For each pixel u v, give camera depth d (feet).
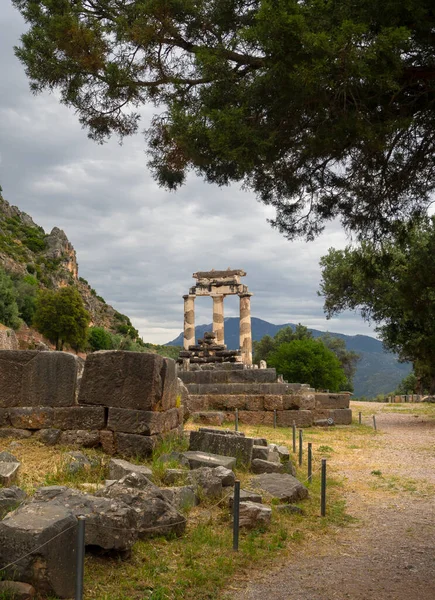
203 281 170.30
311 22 24.20
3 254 412.36
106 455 36.96
